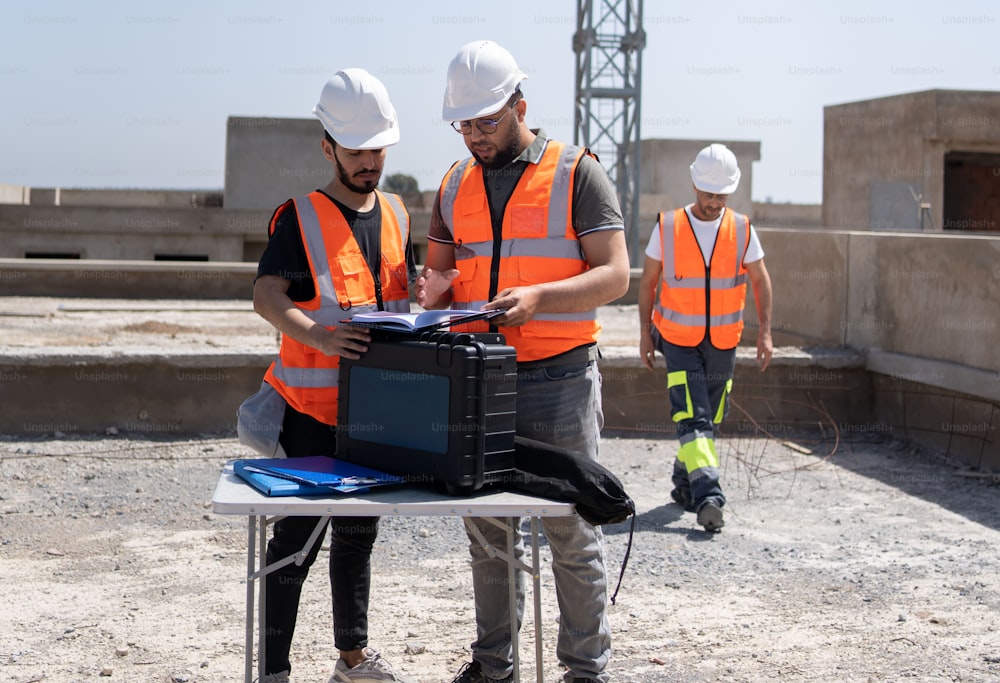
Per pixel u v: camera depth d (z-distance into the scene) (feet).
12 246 97.25
